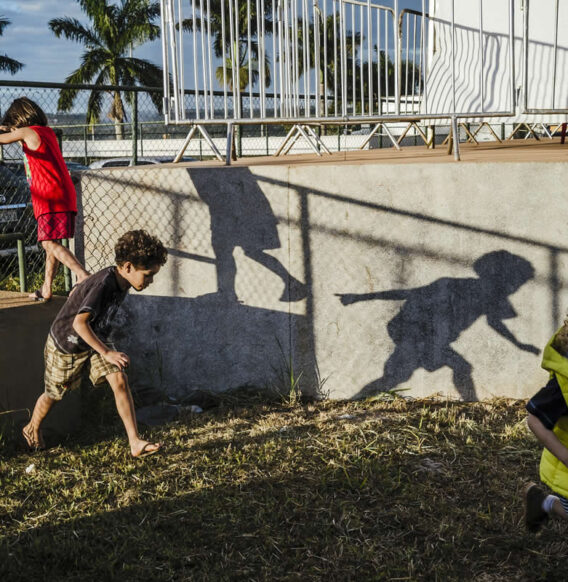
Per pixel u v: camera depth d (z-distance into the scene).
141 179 5.44
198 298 5.48
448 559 3.11
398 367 5.25
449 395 5.20
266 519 3.46
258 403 5.27
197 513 3.50
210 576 2.97
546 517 3.02
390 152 7.98
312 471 4.00
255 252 5.33
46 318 4.60
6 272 8.40
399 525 3.42
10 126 4.93
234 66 5.81
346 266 5.20
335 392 5.35
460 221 4.99
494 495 3.71
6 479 3.90
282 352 5.38
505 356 5.08
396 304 5.17
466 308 5.08
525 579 2.96
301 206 5.20
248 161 6.43
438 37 8.54
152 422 4.92
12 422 4.37
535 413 2.63
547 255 4.91
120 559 3.11
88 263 5.62
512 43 5.22
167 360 5.59
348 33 6.86
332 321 5.28
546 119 7.02
